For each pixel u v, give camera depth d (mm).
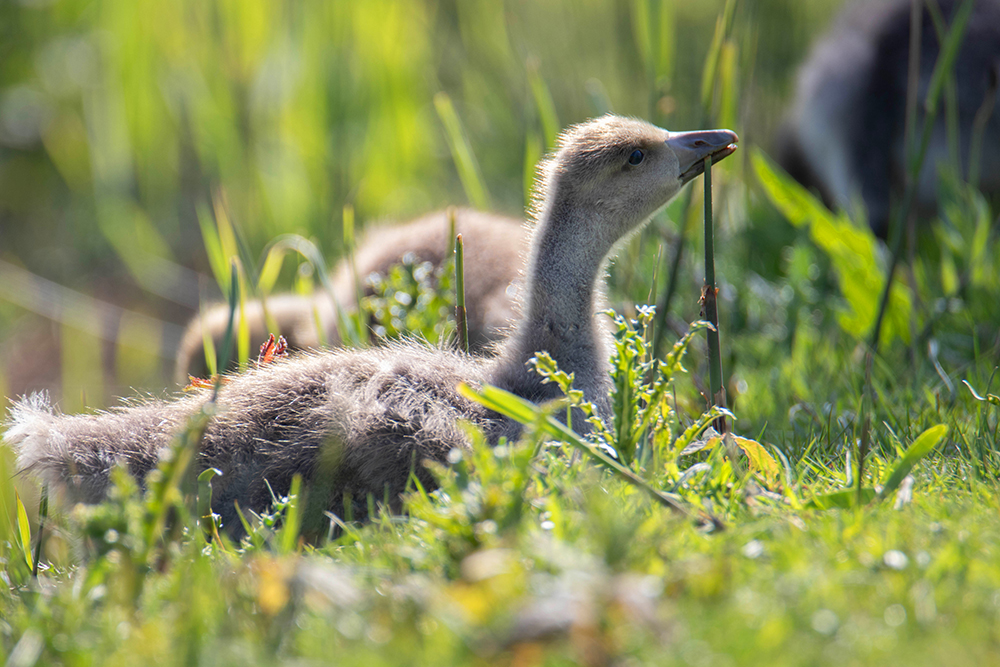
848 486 6234
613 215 8266
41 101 21516
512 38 20750
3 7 21625
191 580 4949
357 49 19922
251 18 20219
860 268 10570
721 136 8367
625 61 19047
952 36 9336
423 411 7211
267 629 4586
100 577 5082
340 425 7020
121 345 16875
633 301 11344
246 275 11023
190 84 20391
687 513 5500
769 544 5105
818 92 15062
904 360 9617
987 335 10000
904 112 13828
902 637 4188
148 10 19969
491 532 4883
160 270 18922
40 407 7539
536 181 8992
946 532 5223
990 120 13445
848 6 15898
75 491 6887
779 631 4133
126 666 4285
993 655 4039
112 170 20062
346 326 9391
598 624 4062
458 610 4227
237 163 19719
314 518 6938
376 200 19062
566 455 6434
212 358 8906
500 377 7742
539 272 8227
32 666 4559
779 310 11570
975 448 7039
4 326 17984
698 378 9148
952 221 11430
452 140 12641
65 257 19828
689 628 4195
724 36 9984
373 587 4844
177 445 5148
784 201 11438
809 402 8922
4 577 6582
